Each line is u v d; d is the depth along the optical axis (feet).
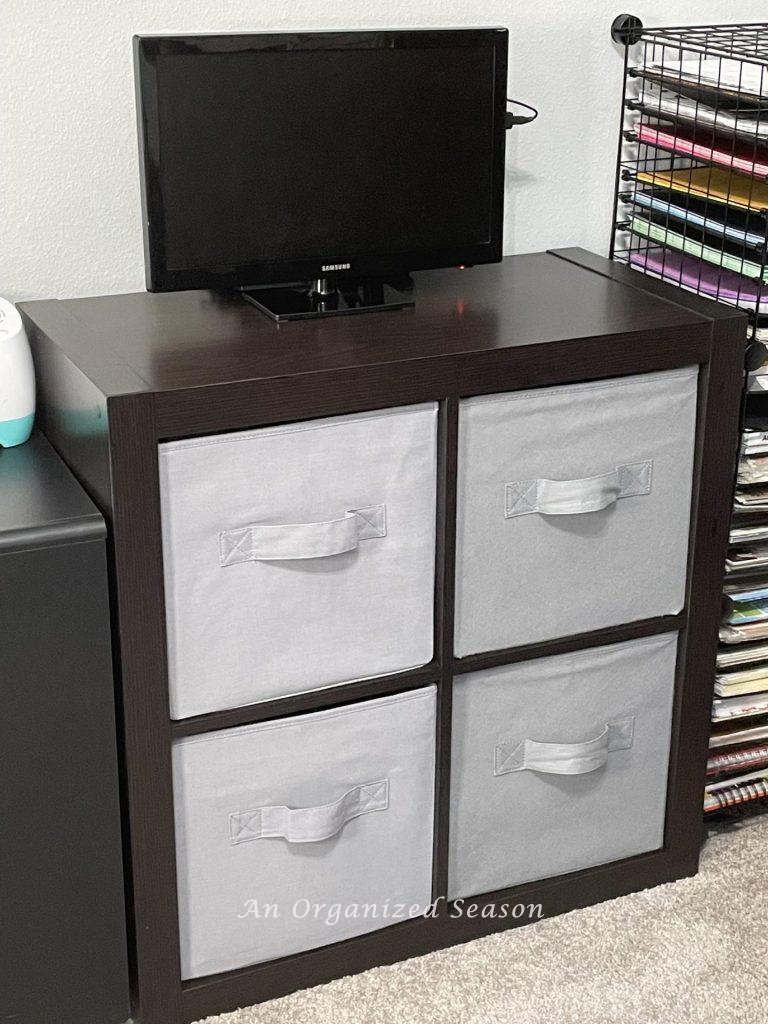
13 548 4.50
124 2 5.58
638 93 6.68
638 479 5.56
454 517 5.20
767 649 6.32
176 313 5.56
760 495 6.03
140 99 5.04
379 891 5.63
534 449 5.27
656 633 5.89
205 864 5.23
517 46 6.35
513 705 5.65
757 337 5.80
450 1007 5.45
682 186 6.20
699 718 6.12
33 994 5.10
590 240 6.88
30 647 4.64
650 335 5.33
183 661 4.91
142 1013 5.29
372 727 5.34
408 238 5.73
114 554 4.67
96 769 4.90
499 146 5.78
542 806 5.90
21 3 5.40
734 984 5.58
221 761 5.10
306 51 5.27
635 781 6.10
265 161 5.34
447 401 5.03
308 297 5.73
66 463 5.22
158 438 4.59
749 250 5.91
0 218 5.68
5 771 4.75
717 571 5.90
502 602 5.45
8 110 5.53
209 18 5.76
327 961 5.59
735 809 6.86
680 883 6.29
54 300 5.80
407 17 6.10
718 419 5.63
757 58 5.84
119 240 5.92
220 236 5.36
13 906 4.94
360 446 4.94
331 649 5.17
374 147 5.53
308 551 4.90
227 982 5.40
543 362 5.15
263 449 4.78
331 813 5.26
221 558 4.84
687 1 6.64
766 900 6.13
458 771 5.63
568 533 5.48
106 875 5.06
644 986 5.57
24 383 5.31
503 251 6.68
